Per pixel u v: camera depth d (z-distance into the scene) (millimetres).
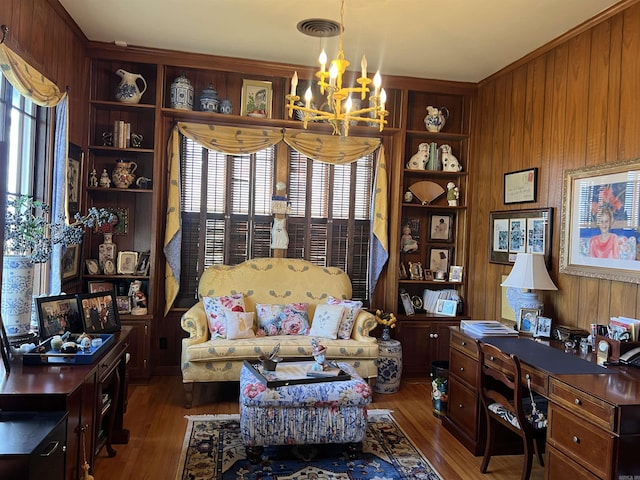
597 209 3158
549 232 3619
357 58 4195
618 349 2564
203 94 4406
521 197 4004
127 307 4242
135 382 4223
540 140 3812
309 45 3969
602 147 3158
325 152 4746
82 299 2801
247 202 4723
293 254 4836
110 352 2582
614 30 3092
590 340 2938
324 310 4164
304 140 4691
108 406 2787
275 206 4688
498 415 2773
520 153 4074
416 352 4723
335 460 2938
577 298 3324
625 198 2930
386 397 4129
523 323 3459
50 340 2445
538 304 3490
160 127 4344
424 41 3762
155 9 3402
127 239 4496
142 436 3174
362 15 3338
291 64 4453
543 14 3209
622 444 1943
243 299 4262
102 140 4414
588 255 3223
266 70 4484
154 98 4500
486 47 3828
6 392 1903
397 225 4785
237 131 4582
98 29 3807
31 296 2553
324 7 3244
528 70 4008
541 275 3377
